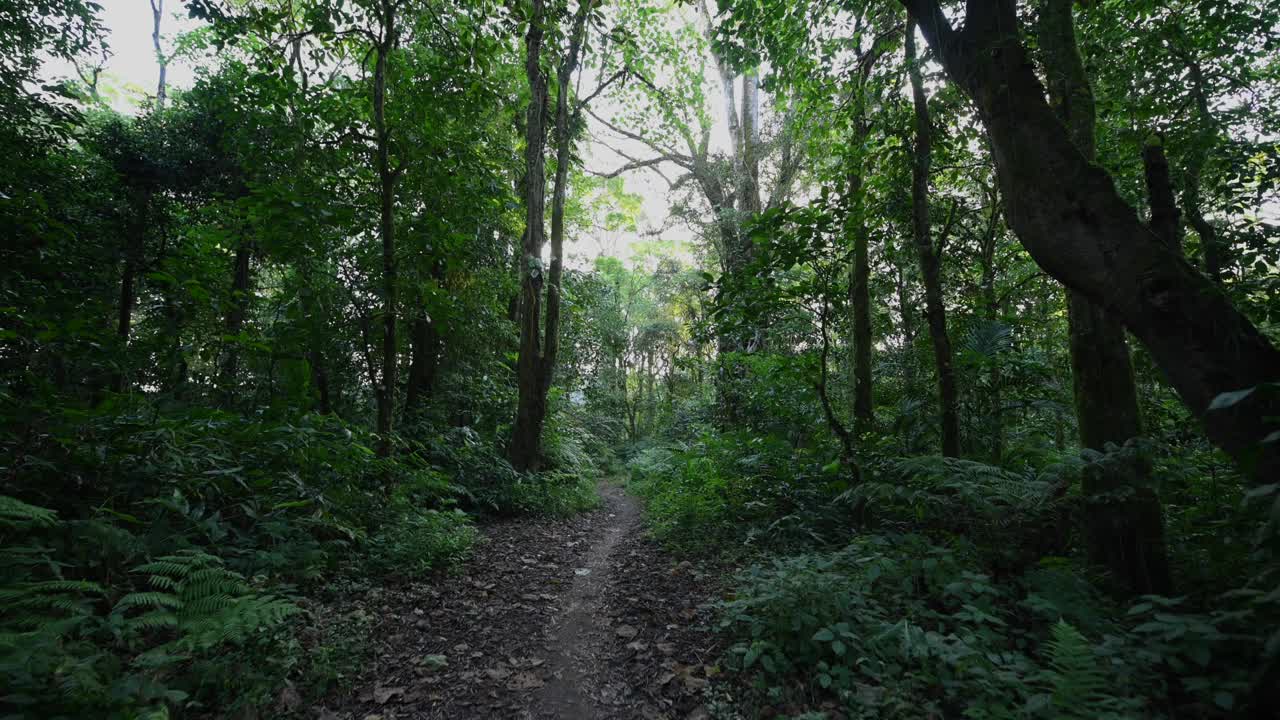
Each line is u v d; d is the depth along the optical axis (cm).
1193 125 452
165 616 262
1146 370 483
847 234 525
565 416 1273
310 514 469
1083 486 354
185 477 392
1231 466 400
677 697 295
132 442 386
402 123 596
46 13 723
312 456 487
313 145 597
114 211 887
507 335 1059
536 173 962
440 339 944
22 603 241
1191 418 425
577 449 1216
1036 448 613
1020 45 308
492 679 321
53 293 468
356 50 686
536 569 545
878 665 277
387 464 577
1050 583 323
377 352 821
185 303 581
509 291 998
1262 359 224
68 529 306
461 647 358
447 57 645
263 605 283
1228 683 208
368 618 370
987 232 655
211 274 610
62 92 698
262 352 567
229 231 629
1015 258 710
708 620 383
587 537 718
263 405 630
